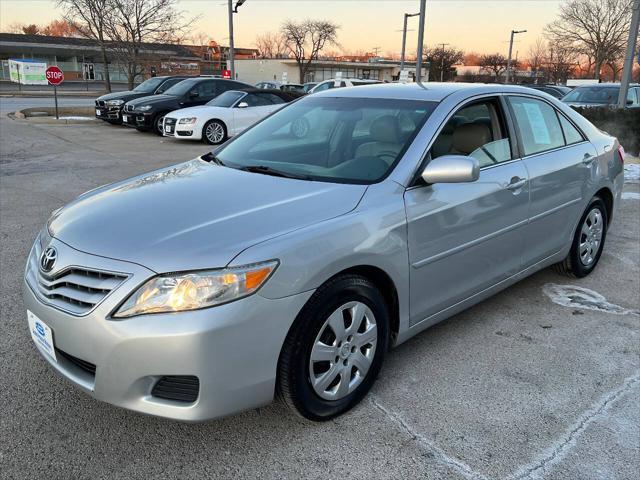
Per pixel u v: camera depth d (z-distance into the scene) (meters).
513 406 2.94
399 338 3.08
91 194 3.28
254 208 2.72
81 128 17.11
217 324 2.25
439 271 3.19
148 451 2.56
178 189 3.06
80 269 2.44
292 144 3.64
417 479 2.40
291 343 2.49
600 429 2.75
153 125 15.51
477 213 3.35
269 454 2.55
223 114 13.92
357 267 2.73
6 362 3.27
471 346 3.58
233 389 2.35
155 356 2.25
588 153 4.46
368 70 77.12
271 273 2.36
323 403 2.70
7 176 9.04
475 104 3.61
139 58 27.38
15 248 5.32
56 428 2.70
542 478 2.42
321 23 69.38
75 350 2.41
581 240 4.61
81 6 25.91
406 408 2.90
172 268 2.30
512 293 4.46
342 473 2.44
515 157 3.78
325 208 2.74
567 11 52.44
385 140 3.29
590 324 3.91
